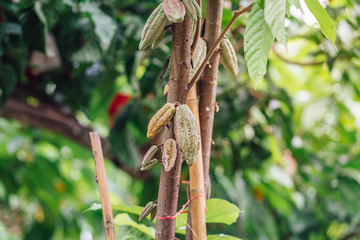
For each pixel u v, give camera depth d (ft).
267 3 4.95
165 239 5.30
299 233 15.71
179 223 6.29
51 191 17.94
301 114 15.47
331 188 15.43
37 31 8.68
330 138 16.05
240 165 12.80
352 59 10.98
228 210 6.14
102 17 9.10
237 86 11.54
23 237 18.42
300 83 14.79
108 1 9.71
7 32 9.30
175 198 5.30
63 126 12.64
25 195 18.49
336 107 14.26
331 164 15.78
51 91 12.87
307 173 14.97
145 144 13.30
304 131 15.47
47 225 18.22
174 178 5.24
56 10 8.77
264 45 5.22
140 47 5.22
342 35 9.87
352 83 12.12
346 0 9.30
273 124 12.62
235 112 11.59
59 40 9.91
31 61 11.35
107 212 5.56
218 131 11.39
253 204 13.87
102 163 5.66
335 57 10.37
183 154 5.00
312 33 10.36
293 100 15.11
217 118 11.39
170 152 5.03
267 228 13.71
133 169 13.37
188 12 5.08
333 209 15.33
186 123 5.01
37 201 18.03
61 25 9.36
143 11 11.07
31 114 12.14
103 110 11.96
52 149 19.61
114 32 9.04
